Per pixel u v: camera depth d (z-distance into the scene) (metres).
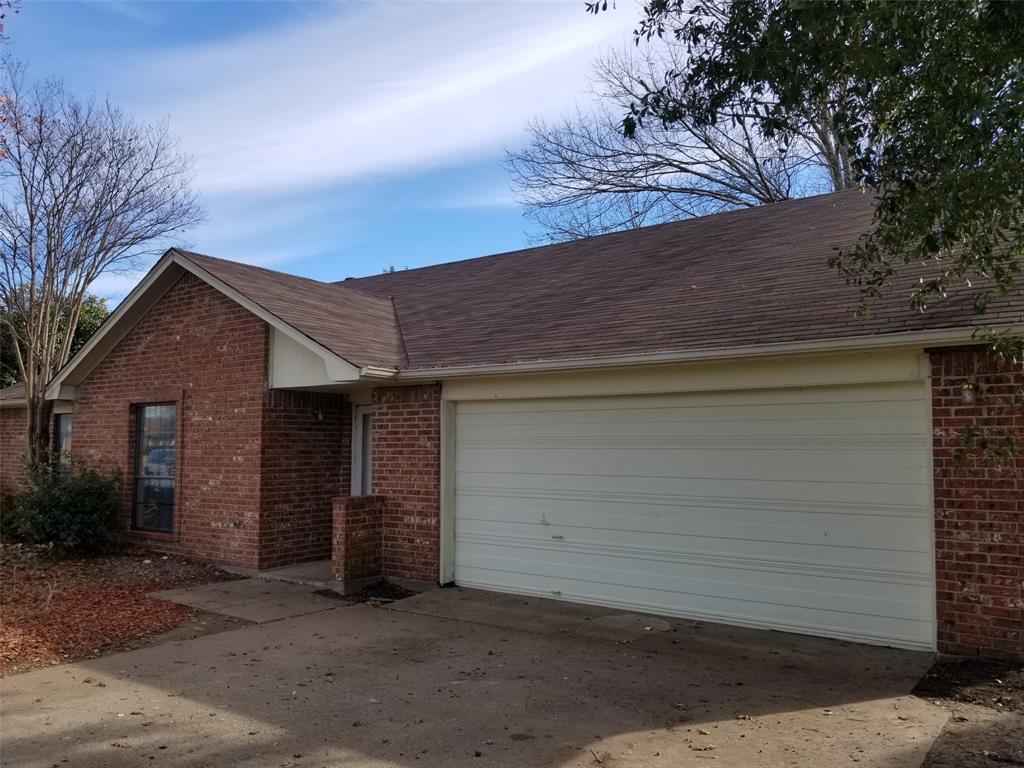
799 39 4.88
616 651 6.71
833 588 6.99
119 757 4.56
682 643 6.94
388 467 9.86
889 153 4.88
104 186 15.41
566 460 8.72
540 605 8.48
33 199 14.55
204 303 11.41
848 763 4.34
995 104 4.29
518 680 5.93
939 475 6.33
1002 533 6.04
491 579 9.23
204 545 11.13
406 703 5.45
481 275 13.89
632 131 5.78
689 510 7.86
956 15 4.45
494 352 9.13
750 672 6.07
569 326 9.27
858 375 6.78
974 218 4.80
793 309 7.52
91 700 5.58
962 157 4.55
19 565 10.93
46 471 12.47
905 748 4.51
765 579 7.38
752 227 11.33
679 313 8.46
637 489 8.21
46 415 14.70
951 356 6.32
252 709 5.36
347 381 9.30
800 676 5.95
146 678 6.09
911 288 6.56
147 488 12.25
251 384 10.70
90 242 15.46
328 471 11.41
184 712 5.31
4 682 6.02
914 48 4.60
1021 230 4.76
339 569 9.29
